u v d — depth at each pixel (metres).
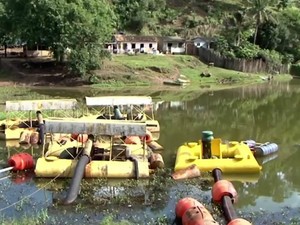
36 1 65.12
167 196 23.28
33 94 55.88
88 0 67.62
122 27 101.25
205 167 26.41
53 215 20.70
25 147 32.19
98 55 67.69
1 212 21.03
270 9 102.62
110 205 22.00
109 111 39.56
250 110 50.12
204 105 52.69
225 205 20.88
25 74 69.00
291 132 39.47
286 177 27.27
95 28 66.06
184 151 28.16
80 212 21.11
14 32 70.19
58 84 66.12
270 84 75.38
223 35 96.44
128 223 19.42
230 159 26.94
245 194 24.31
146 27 103.38
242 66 84.31
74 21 65.50
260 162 30.20
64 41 65.69
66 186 24.55
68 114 38.66
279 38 94.56
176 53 91.62
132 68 71.69
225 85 72.56
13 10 69.19
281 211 21.91
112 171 25.53
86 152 26.06
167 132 38.19
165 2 112.06
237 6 114.12
